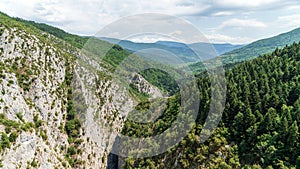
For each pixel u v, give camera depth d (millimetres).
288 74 89062
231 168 65250
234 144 72062
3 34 99625
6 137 63781
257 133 70688
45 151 78062
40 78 96750
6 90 78500
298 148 63125
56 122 93125
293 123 64500
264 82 85938
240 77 91812
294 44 116812
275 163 63344
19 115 77938
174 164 73375
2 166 58844
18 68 94875
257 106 76375
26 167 66188
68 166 86250
